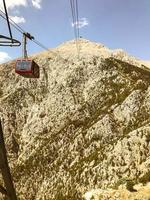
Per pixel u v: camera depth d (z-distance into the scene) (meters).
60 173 151.50
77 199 126.62
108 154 130.38
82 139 162.00
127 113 159.38
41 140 187.62
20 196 159.50
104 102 186.88
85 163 142.00
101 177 123.75
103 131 156.88
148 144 119.12
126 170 116.75
